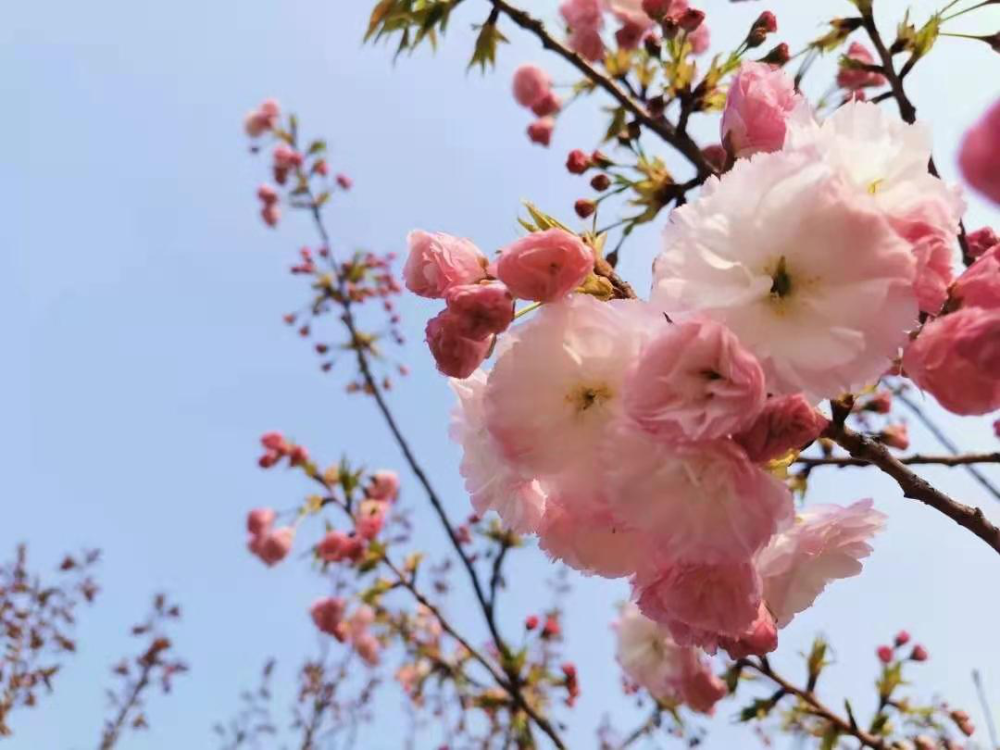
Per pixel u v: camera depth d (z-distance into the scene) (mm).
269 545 893
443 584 1142
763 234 210
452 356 248
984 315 207
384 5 455
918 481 268
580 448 228
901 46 409
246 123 1122
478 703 813
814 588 278
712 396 207
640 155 442
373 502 871
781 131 277
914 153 223
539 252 231
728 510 212
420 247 269
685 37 451
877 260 205
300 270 1075
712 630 238
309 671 1354
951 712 530
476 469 269
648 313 224
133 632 1312
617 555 245
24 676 1121
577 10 534
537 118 653
